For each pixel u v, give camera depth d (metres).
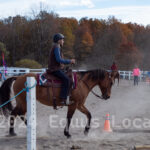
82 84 7.36
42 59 52.75
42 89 6.98
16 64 36.16
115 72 7.85
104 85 7.77
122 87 23.02
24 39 56.12
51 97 7.02
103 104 13.30
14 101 13.48
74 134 7.45
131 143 6.41
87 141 6.62
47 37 53.56
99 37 71.62
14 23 57.69
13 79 7.50
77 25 75.50
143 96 16.59
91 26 78.50
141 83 28.11
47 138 6.99
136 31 78.56
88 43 64.06
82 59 63.09
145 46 70.94
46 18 54.03
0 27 57.00
